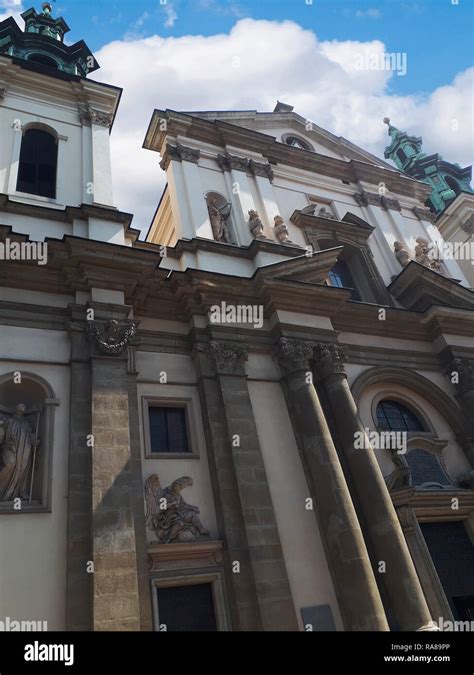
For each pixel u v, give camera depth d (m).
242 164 20.17
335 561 11.83
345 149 25.64
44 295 12.99
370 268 20.41
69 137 17.30
